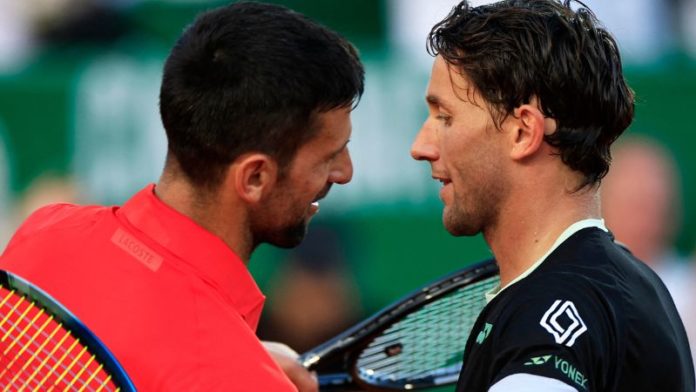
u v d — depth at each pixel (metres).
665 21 29.75
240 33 10.45
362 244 27.88
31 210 27.70
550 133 10.56
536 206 10.72
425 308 14.49
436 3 29.70
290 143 10.52
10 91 27.88
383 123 28.12
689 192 28.17
